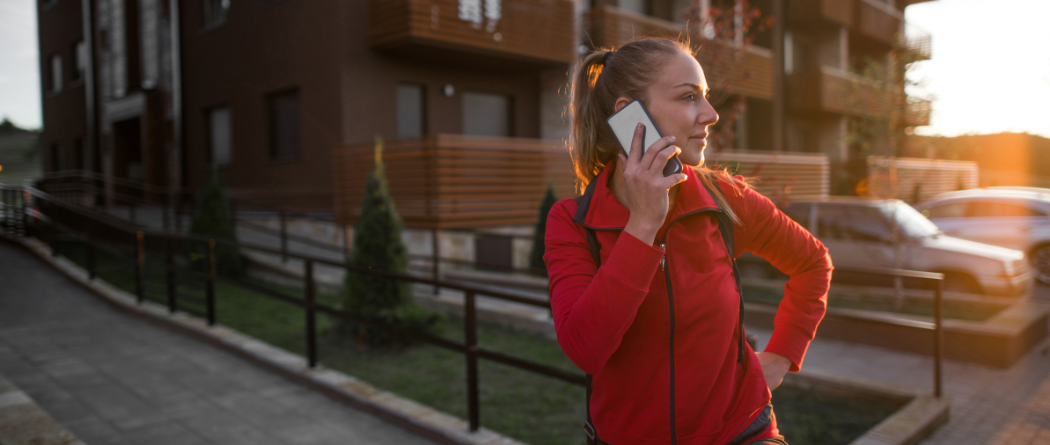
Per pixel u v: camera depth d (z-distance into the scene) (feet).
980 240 29.89
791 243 4.60
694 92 3.89
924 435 11.68
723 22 22.63
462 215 32.40
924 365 16.76
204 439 11.87
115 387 14.84
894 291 23.03
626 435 3.98
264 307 24.35
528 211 35.45
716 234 4.05
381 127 37.73
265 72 42.09
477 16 36.63
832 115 60.49
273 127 42.22
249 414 13.15
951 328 17.10
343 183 36.04
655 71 3.89
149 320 21.79
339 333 19.54
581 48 41.16
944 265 22.90
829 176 57.82
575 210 4.16
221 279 19.16
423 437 12.00
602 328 3.43
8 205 40.34
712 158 22.25
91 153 59.88
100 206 54.60
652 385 3.86
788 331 4.65
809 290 4.66
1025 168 69.41
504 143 34.76
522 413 13.38
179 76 50.08
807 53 61.67
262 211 42.65
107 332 20.27
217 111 47.62
